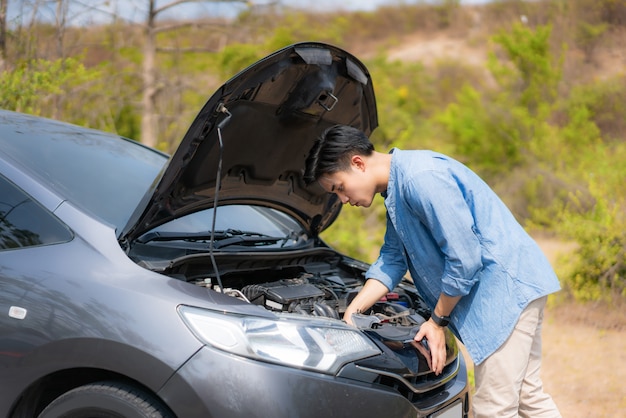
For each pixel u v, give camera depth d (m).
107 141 3.85
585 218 7.11
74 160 3.34
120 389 2.46
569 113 12.80
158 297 2.49
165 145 10.41
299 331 2.50
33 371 2.55
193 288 2.59
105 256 2.66
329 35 12.59
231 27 11.88
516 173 11.67
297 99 3.18
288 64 2.96
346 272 3.86
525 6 20.61
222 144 2.89
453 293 2.66
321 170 2.79
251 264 3.30
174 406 2.35
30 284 2.62
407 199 2.68
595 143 12.02
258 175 3.44
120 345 2.41
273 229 3.79
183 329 2.41
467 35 35.84
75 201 2.92
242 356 2.38
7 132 3.33
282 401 2.34
